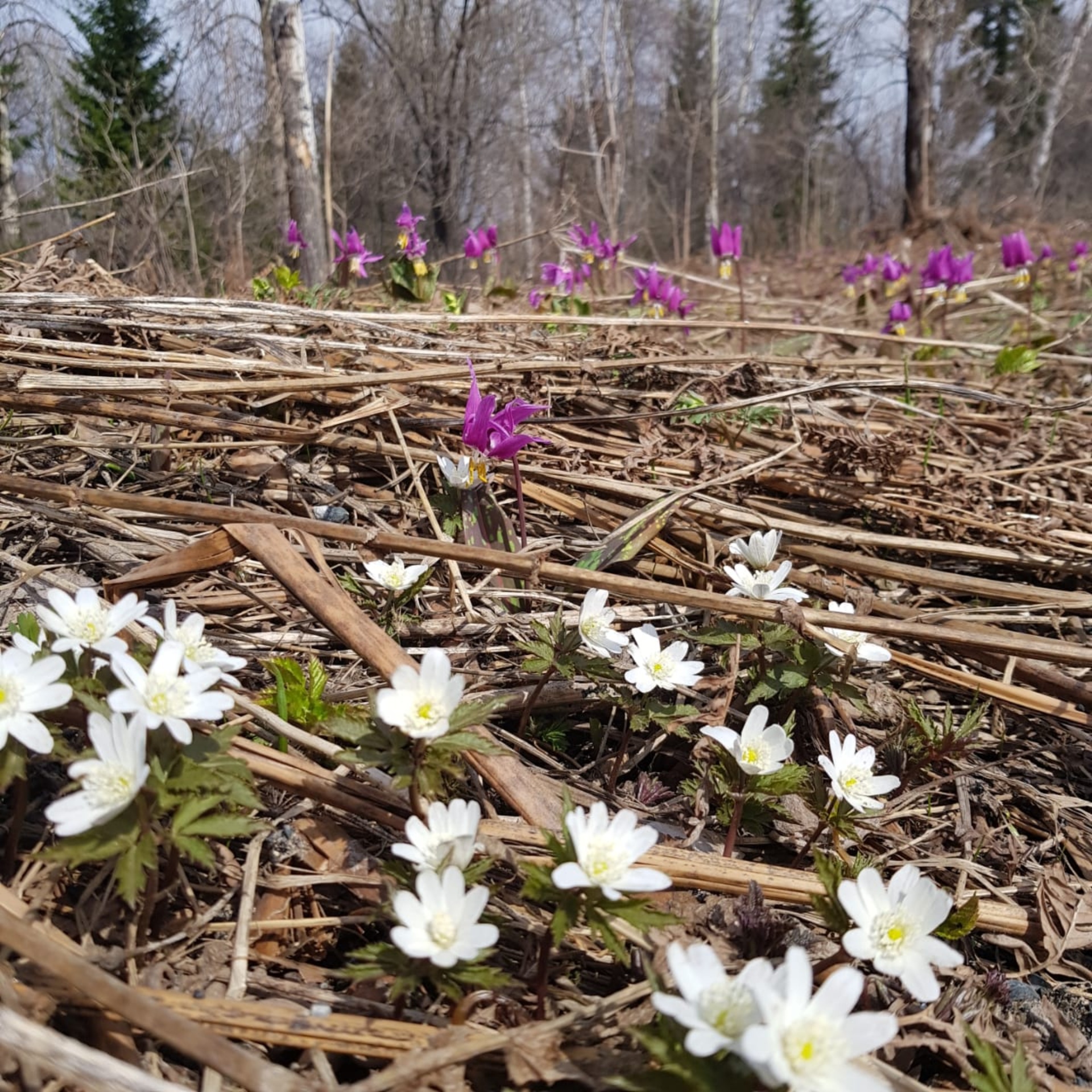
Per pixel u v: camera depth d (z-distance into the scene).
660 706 0.46
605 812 0.31
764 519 0.65
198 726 0.38
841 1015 0.26
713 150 4.83
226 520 0.48
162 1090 0.25
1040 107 5.81
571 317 0.99
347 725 0.34
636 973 0.35
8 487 0.48
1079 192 6.90
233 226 2.11
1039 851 0.46
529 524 0.67
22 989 0.30
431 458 0.66
